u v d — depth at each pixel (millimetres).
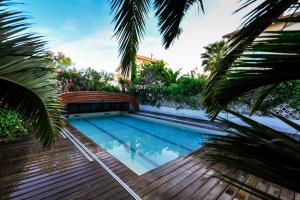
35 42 1285
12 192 1954
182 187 2154
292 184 358
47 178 2273
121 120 7898
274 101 4750
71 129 4820
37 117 1655
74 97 6859
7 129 3689
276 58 449
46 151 3166
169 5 1874
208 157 558
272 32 447
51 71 1535
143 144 5023
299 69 422
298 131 442
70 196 1932
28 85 1452
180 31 2137
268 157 402
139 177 2379
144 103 9609
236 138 480
